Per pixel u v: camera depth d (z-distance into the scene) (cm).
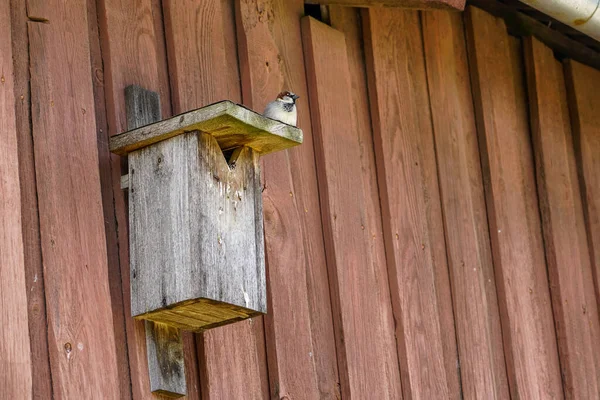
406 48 1168
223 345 855
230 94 955
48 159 778
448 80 1209
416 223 1095
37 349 732
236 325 872
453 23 1248
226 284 776
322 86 1041
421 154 1138
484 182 1218
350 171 1038
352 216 1024
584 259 1320
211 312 790
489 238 1198
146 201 795
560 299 1249
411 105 1147
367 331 996
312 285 969
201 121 776
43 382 729
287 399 897
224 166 802
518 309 1188
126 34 866
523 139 1297
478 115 1237
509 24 1351
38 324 738
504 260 1193
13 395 700
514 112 1284
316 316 962
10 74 764
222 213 789
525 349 1177
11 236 730
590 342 1272
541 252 1263
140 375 784
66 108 801
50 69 801
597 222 1352
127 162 830
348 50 1111
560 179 1313
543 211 1280
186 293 761
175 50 901
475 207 1193
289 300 928
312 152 1017
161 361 800
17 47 786
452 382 1080
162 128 790
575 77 1393
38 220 760
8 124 752
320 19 1106
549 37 1395
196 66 916
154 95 862
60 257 762
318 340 956
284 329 916
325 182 1008
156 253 782
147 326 799
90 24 849
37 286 745
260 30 1002
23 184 759
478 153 1226
